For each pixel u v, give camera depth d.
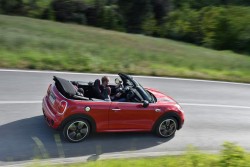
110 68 16.44
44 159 8.30
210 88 16.30
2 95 11.61
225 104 14.33
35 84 13.11
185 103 13.62
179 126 10.44
